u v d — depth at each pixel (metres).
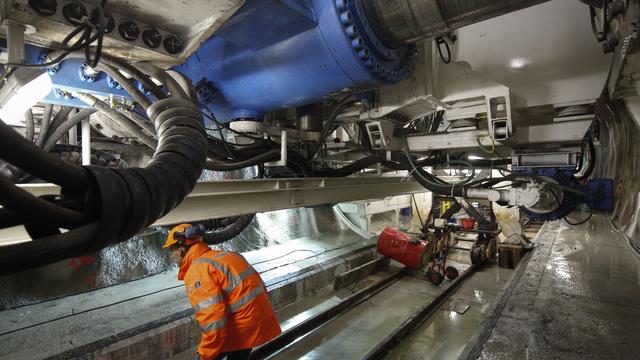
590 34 2.58
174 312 3.32
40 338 2.76
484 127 3.71
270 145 3.58
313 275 4.88
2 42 1.43
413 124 5.28
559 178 3.38
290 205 3.45
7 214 0.72
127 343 2.85
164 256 4.48
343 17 2.13
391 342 3.41
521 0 1.91
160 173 1.00
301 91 2.69
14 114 1.92
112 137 4.34
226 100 3.16
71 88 2.07
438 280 5.14
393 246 5.77
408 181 5.66
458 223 6.59
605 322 2.37
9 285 3.26
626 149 5.36
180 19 1.51
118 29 1.43
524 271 3.57
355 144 4.87
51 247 0.70
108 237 0.80
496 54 2.92
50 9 1.21
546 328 2.30
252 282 2.25
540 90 2.80
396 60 2.59
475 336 2.23
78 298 3.51
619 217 5.63
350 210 7.34
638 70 1.81
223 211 2.84
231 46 2.71
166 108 1.40
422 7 2.10
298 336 3.69
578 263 3.81
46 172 0.73
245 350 2.28
